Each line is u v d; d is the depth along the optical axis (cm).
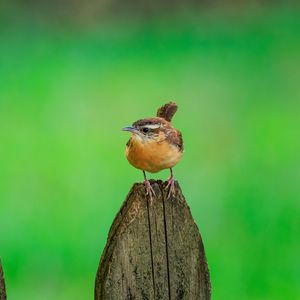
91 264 1106
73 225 1226
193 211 1277
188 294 608
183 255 604
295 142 1623
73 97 2023
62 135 1722
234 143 1639
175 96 2036
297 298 1009
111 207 1292
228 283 1045
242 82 2138
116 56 2480
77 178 1442
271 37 2592
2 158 1573
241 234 1177
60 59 2439
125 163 1515
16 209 1295
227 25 2828
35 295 1038
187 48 2550
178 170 1462
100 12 3020
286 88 2080
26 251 1148
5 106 1938
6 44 2658
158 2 3098
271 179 1403
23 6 2883
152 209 597
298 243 1143
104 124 1819
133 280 596
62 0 2961
